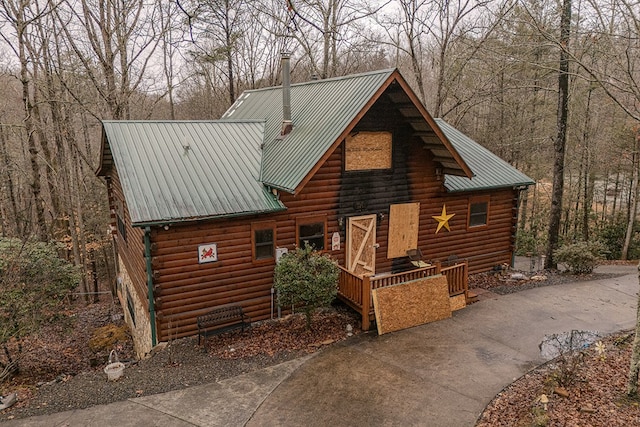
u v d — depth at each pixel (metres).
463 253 15.09
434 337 10.53
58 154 21.39
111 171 14.74
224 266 11.00
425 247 14.23
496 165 15.79
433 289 11.52
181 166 11.29
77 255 21.11
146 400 8.17
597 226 26.98
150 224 9.59
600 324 11.20
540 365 9.16
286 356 9.73
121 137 11.55
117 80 22.25
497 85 25.55
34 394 8.79
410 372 8.98
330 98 12.49
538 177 27.42
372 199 12.87
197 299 10.81
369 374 8.92
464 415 7.54
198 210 10.20
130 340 14.38
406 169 13.26
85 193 23.67
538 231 29.86
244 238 11.14
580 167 26.16
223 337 10.78
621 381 7.93
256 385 8.60
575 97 23.38
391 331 10.82
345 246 12.71
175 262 10.38
